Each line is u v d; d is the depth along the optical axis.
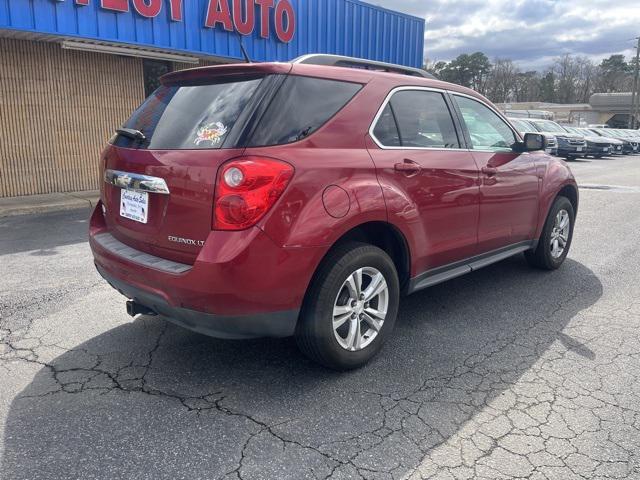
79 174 10.91
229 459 2.43
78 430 2.64
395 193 3.25
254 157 2.67
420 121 3.65
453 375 3.22
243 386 3.08
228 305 2.67
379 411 2.83
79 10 9.03
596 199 10.65
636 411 2.84
